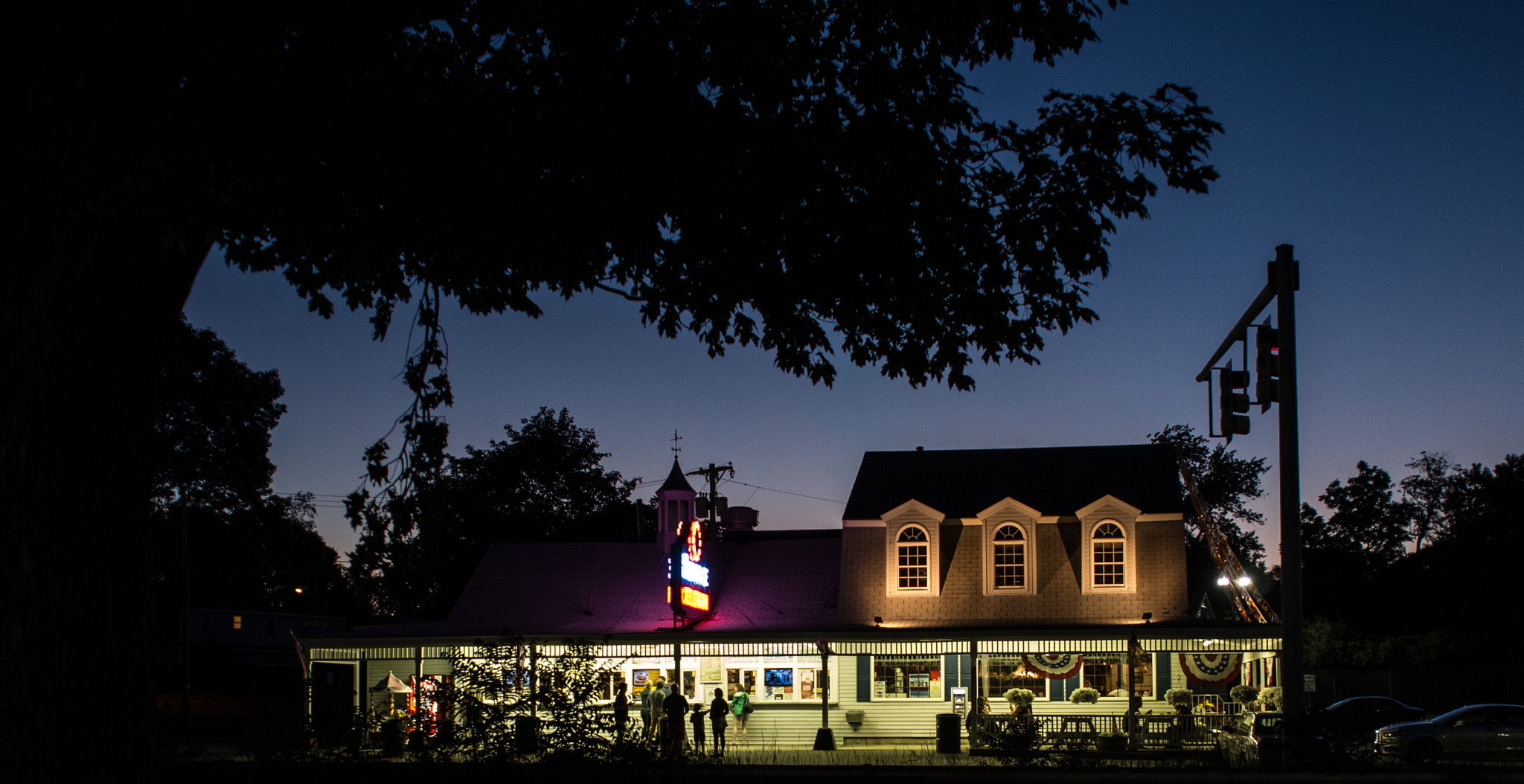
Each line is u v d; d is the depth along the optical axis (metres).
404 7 9.73
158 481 52.38
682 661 32.75
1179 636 28.19
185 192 7.95
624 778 14.45
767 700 32.28
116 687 7.89
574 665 15.41
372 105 9.96
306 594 86.62
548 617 35.38
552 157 10.76
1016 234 11.53
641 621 34.72
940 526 33.69
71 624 7.62
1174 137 11.46
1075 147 11.43
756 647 30.30
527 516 59.78
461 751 14.79
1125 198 11.48
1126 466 34.22
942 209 11.45
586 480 62.53
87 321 7.80
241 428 56.38
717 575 36.81
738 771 14.77
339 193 10.48
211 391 54.34
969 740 27.67
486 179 10.60
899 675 32.06
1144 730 26.47
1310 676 30.42
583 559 38.22
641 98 10.74
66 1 7.35
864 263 11.81
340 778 13.72
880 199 11.47
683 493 38.69
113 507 7.98
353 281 12.79
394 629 34.50
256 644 71.75
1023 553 32.84
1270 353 14.41
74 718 7.60
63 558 7.61
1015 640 29.36
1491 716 26.22
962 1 11.17
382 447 11.70
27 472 7.47
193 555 63.12
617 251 12.29
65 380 7.67
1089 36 11.30
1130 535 32.09
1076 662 29.02
